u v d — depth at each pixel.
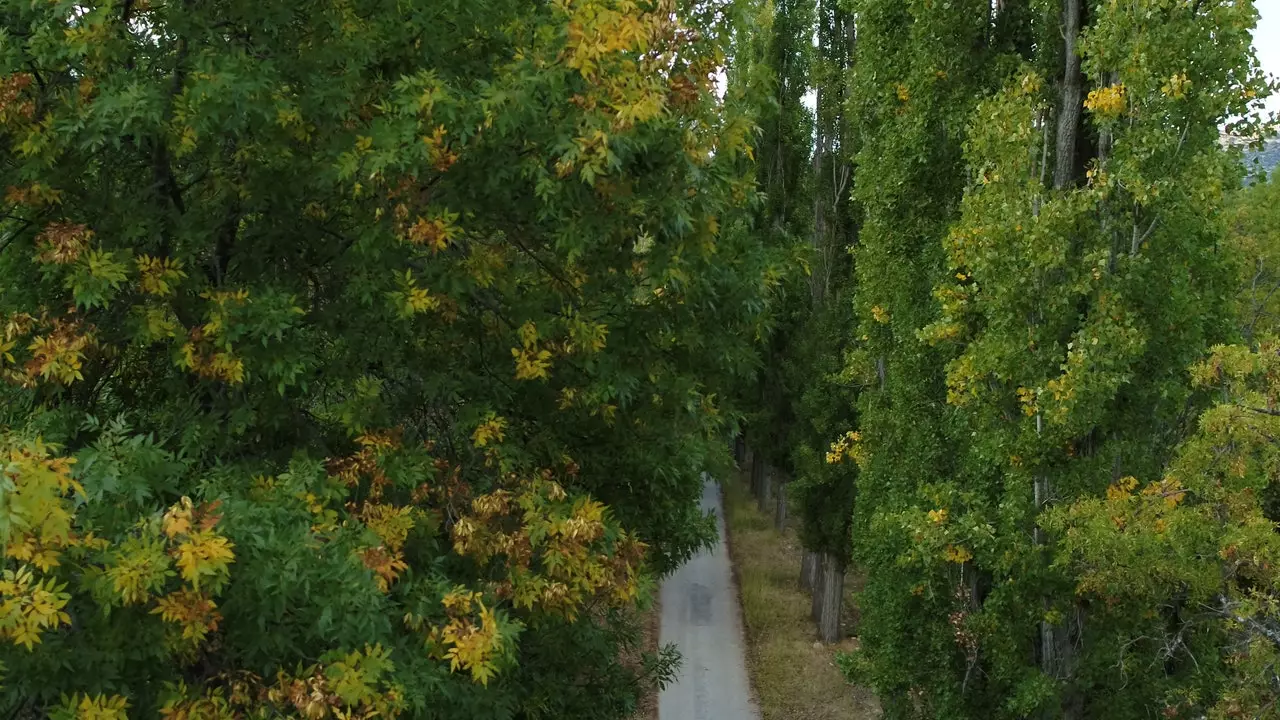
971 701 9.19
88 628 3.87
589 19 5.08
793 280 8.09
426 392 6.51
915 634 9.70
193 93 4.94
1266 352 6.58
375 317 6.44
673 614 19.39
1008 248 7.67
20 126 5.10
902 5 9.71
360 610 4.39
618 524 6.54
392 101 5.64
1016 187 7.81
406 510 5.70
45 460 3.41
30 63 5.31
